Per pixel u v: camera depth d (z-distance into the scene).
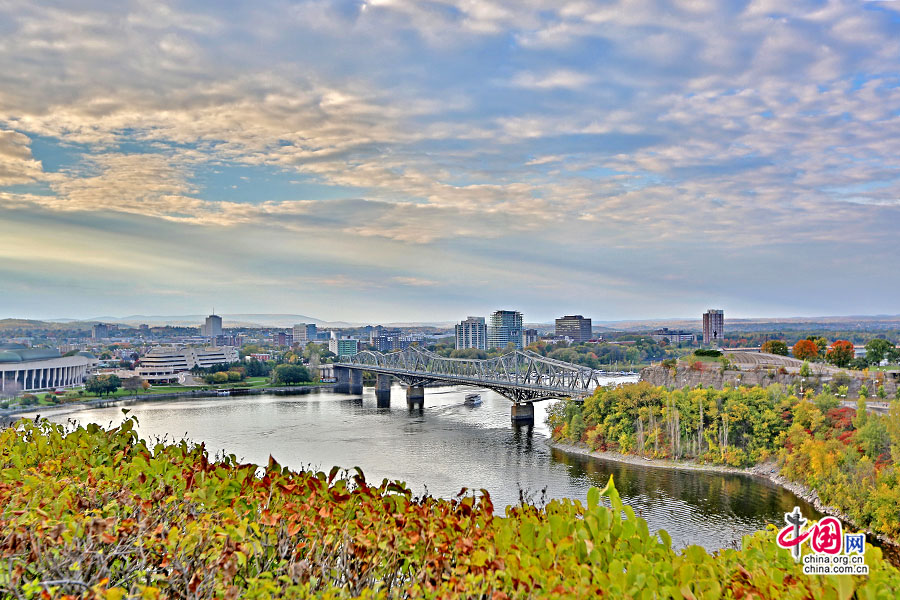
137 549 6.10
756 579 6.26
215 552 5.82
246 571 6.37
